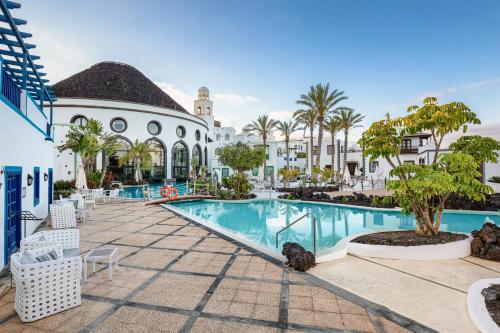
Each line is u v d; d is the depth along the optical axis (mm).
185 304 3758
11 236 6023
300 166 55625
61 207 8773
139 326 3205
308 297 3986
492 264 5406
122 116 32125
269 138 44750
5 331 3092
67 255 4457
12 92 6285
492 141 6375
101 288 4273
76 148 21312
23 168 6797
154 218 10805
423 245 5832
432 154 24906
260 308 3652
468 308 3486
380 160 31016
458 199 13016
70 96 31125
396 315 3467
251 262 5566
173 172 36750
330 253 5801
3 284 4348
